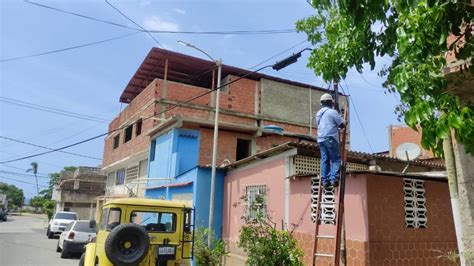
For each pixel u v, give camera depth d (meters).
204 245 10.89
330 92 7.72
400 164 13.54
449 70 3.97
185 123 19.81
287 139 22.48
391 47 4.38
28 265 14.64
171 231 8.50
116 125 33.16
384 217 8.20
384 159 12.80
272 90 27.81
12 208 100.81
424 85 3.45
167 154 20.08
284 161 11.47
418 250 8.38
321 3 4.54
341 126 6.93
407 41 3.40
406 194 8.65
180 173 18.44
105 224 8.39
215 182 15.05
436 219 8.88
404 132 20.31
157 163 21.50
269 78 27.88
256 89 27.27
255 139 21.48
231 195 14.47
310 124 28.20
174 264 8.31
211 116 25.20
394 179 8.57
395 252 8.09
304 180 10.25
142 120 25.64
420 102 3.33
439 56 3.52
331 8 4.83
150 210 8.50
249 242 8.82
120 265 7.42
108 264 7.90
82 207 48.72
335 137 6.84
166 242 8.34
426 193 8.91
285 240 8.55
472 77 3.98
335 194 8.99
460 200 4.46
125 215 8.27
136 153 25.45
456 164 4.55
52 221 28.16
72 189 48.59
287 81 28.42
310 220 9.78
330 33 5.03
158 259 8.13
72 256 17.67
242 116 26.19
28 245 21.84
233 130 20.98
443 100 3.38
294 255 8.41
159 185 19.92
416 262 8.30
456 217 4.53
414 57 3.40
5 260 15.65
